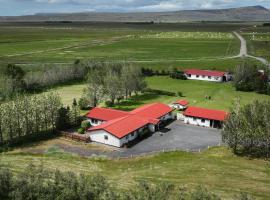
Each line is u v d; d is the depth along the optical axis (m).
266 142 64.44
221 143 73.38
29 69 150.75
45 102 81.94
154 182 51.81
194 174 56.31
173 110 94.75
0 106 77.62
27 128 77.69
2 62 175.38
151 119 83.00
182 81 139.38
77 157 65.62
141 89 114.00
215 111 87.81
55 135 79.12
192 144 73.50
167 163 62.38
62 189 35.00
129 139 75.62
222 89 125.00
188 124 88.00
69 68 137.38
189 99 110.81
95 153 68.81
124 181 51.72
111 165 61.84
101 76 112.50
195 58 188.88
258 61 173.00
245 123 66.44
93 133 75.75
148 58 191.75
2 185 34.59
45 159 63.47
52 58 191.88
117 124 77.00
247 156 65.38
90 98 100.94
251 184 52.19
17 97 85.06
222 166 60.31
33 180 36.59
